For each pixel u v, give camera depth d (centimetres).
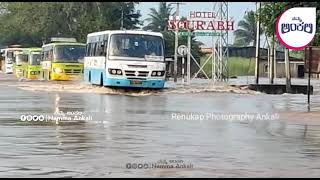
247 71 8819
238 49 9044
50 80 5172
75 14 8750
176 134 1777
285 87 4203
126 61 3731
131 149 1480
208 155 1402
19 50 6612
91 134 1758
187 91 3931
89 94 3584
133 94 3659
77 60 5056
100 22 8369
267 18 3192
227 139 1681
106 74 3772
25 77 5994
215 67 5597
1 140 1620
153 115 2333
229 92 3959
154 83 3772
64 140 1627
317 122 2136
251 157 1383
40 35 9181
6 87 4303
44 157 1354
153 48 3784
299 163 1312
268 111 2550
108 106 2719
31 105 2744
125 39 3769
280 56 8869
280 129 1927
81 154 1399
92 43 4266
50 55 5153
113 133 1784
